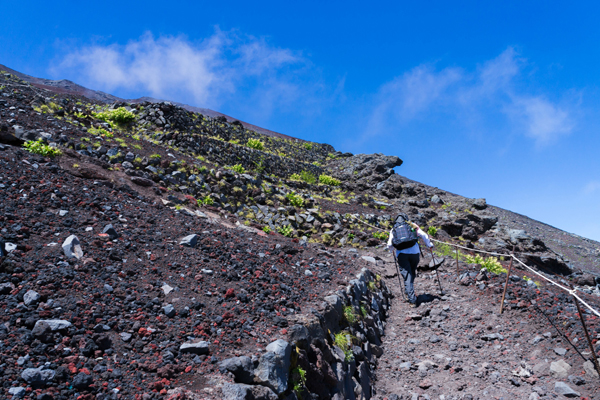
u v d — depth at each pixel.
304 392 3.20
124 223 5.38
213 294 4.14
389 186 24.50
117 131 12.52
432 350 5.58
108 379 2.41
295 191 15.15
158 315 3.38
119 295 3.46
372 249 11.16
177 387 2.49
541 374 4.61
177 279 4.23
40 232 4.19
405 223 7.46
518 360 5.05
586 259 21.55
